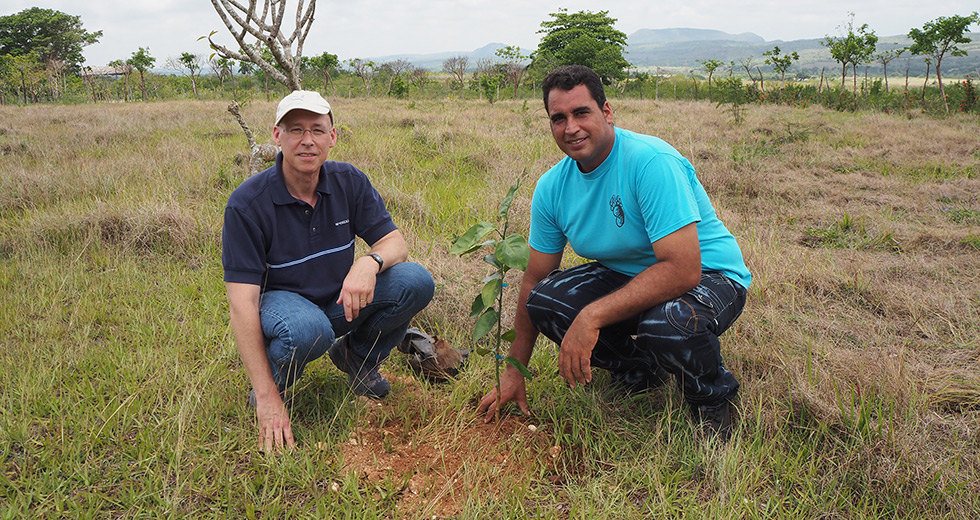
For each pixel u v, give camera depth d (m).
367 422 2.40
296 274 2.34
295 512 1.97
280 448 2.18
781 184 6.62
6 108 19.98
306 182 2.24
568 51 44.59
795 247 4.66
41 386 2.56
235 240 2.17
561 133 2.22
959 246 4.73
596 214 2.38
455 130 9.99
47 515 1.92
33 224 4.59
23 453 2.19
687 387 2.26
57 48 56.41
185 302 3.52
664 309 2.19
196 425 2.34
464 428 2.40
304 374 2.70
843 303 3.66
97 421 2.36
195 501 2.02
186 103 22.22
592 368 2.79
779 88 24.06
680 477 2.12
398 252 2.46
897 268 4.20
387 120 12.57
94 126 11.88
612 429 2.39
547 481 2.15
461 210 5.29
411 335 2.88
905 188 6.65
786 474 2.09
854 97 20.25
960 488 1.98
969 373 2.75
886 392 2.44
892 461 2.09
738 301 2.40
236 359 2.88
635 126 11.89
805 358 2.83
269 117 13.52
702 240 2.40
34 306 3.42
